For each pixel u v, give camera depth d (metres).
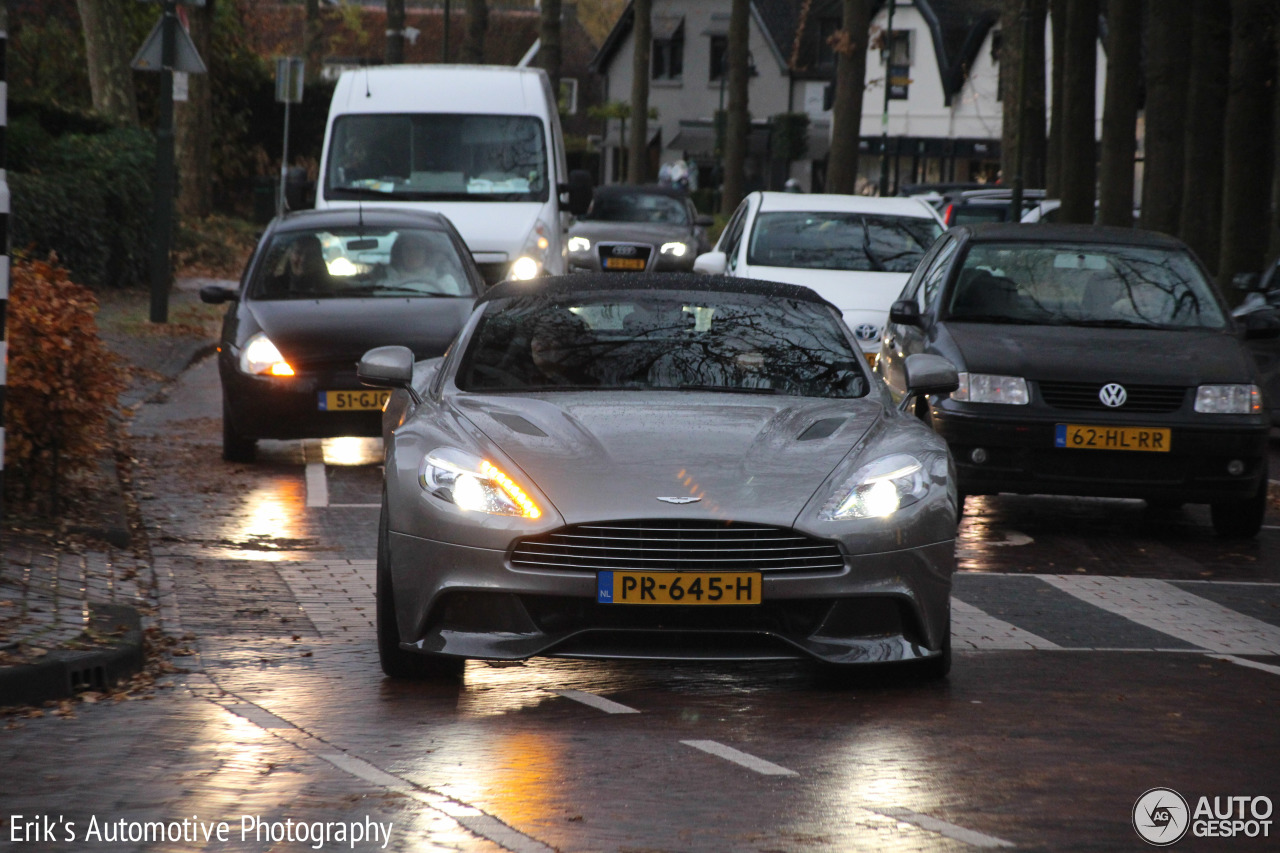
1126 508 27.52
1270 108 49.28
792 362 16.98
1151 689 15.47
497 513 14.24
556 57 107.00
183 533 22.70
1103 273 26.12
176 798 11.45
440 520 14.39
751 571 14.02
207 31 84.19
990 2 154.62
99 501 23.11
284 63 54.00
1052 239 26.84
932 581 14.68
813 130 180.38
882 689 15.13
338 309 28.94
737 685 15.23
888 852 10.30
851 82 73.56
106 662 14.95
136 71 90.81
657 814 11.08
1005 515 26.41
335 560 21.31
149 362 41.25
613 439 14.95
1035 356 23.83
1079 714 14.30
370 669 15.75
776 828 10.77
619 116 160.88
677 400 16.02
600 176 191.50
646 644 14.19
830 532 14.16
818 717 13.96
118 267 58.19
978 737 13.35
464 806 11.23
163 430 32.25
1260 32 48.78
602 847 10.35
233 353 28.16
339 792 11.59
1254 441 23.58
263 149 106.44
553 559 14.15
